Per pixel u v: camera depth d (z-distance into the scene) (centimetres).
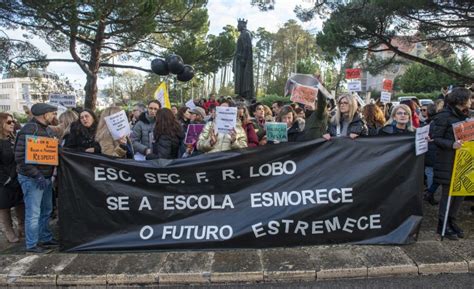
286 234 418
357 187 420
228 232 416
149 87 5172
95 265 383
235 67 1188
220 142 464
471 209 550
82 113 482
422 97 3247
